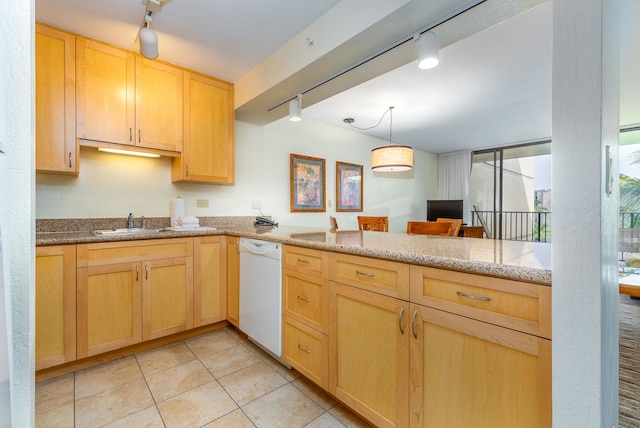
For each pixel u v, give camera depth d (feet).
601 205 2.12
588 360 2.21
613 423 2.87
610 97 2.45
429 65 5.47
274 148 11.56
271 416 4.78
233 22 6.46
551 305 2.55
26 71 1.47
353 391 4.50
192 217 8.39
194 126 8.53
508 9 4.85
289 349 5.80
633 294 4.92
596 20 2.10
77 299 5.99
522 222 19.74
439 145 18.38
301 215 12.42
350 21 5.67
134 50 7.49
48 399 5.17
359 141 15.17
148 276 6.89
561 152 2.29
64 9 5.97
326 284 4.96
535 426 2.75
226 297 8.18
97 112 6.95
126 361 6.47
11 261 1.43
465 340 3.26
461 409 3.30
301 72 6.99
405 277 3.81
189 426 4.55
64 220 7.25
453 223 7.53
